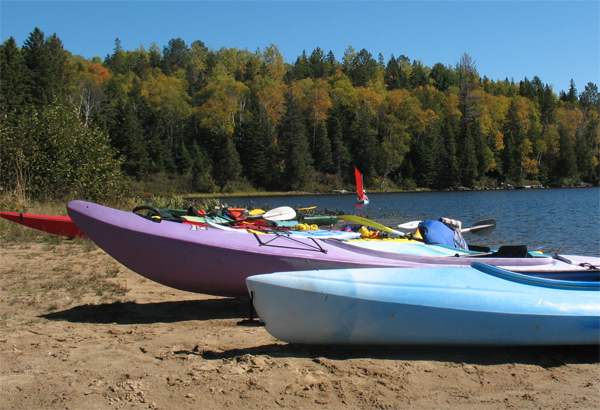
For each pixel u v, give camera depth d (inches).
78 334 165.6
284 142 2561.5
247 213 453.4
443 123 2955.2
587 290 162.6
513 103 3154.5
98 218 193.0
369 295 147.9
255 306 149.6
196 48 4854.8
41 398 116.6
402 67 4985.2
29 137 615.5
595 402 123.2
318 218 472.7
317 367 141.4
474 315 148.1
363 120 2758.4
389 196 1889.8
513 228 598.2
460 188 2630.4
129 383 125.2
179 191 2316.7
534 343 151.9
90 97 2391.7
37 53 2049.7
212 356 147.5
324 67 4515.3
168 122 2815.0
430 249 234.4
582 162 2938.0
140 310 201.8
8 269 266.5
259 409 114.8
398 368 142.5
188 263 196.4
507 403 122.6
